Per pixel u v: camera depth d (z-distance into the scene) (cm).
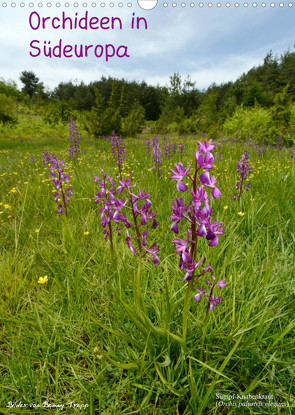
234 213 345
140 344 168
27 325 203
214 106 3816
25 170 730
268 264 232
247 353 175
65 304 225
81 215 385
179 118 3378
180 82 4647
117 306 206
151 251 175
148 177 556
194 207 125
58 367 166
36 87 8988
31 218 400
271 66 5938
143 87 7456
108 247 280
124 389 164
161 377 149
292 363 172
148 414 157
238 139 1359
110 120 2141
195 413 148
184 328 155
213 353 175
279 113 1390
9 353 189
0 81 3625
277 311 205
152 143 800
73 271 260
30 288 240
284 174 482
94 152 1097
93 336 196
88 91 8275
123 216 181
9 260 272
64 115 3319
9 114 2639
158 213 361
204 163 121
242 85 4319
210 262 237
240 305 206
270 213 345
